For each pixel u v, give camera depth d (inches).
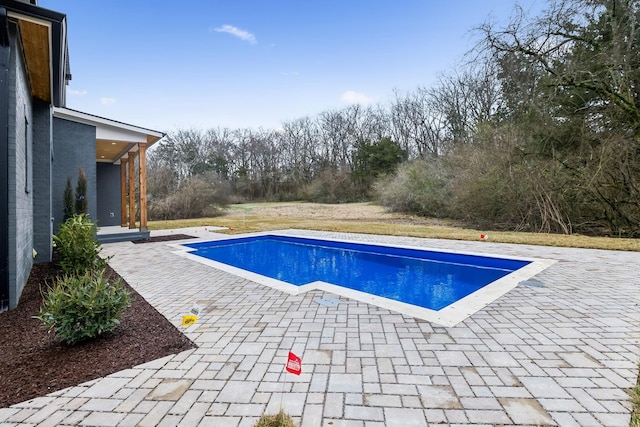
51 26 161.0
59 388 90.2
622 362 102.5
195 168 1192.2
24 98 195.0
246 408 81.4
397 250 346.9
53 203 358.0
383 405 82.3
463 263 304.2
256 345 117.2
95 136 393.1
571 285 193.0
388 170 1068.5
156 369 100.3
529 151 458.3
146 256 311.1
